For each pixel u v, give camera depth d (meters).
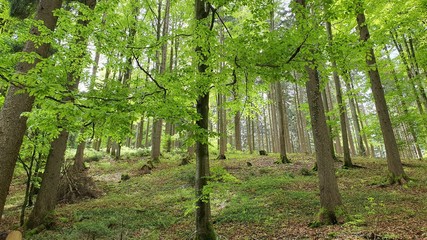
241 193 10.82
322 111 8.00
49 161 8.88
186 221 8.70
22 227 8.27
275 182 12.15
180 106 4.87
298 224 7.27
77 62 6.23
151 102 4.79
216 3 5.58
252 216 8.25
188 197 11.13
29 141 8.71
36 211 8.45
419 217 6.69
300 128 33.03
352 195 9.70
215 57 5.43
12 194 13.69
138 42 5.62
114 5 5.59
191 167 16.73
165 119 4.66
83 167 18.56
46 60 4.54
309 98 8.18
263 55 4.86
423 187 9.91
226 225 7.92
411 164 15.88
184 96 5.54
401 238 5.22
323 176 7.48
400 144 19.38
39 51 5.59
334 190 7.33
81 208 10.57
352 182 12.07
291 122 51.12
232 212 8.83
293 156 21.14
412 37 16.17
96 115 3.91
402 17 10.35
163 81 5.36
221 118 22.42
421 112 17.78
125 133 4.98
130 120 4.26
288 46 4.77
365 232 5.76
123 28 6.04
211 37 5.45
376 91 11.70
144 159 21.77
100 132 5.37
